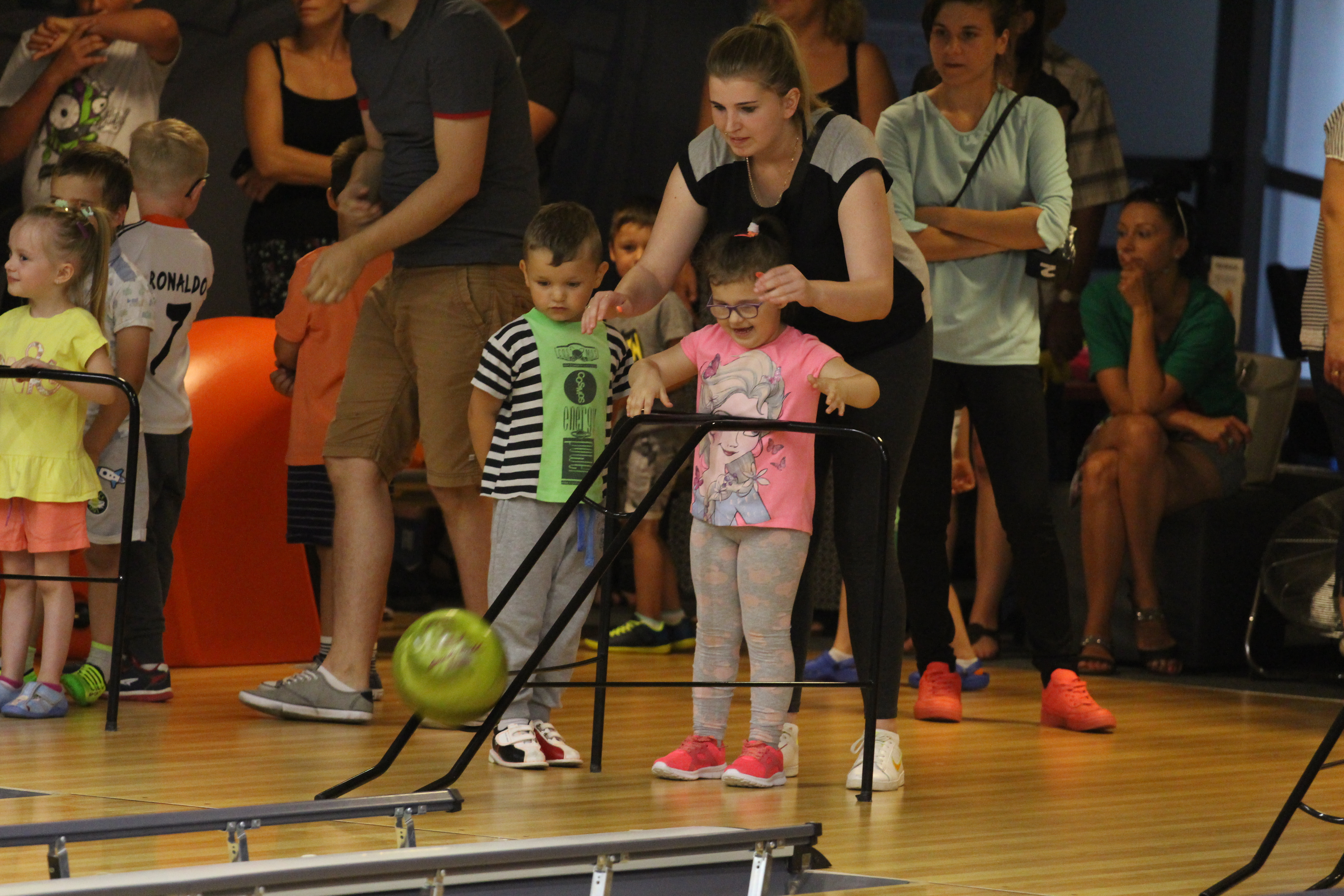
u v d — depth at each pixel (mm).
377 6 11461
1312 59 34281
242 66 19828
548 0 23703
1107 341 17438
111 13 19516
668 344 16734
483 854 6383
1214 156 32469
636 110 24094
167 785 9414
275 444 15875
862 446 9977
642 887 7320
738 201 9938
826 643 18922
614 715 12680
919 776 10445
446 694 7398
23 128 19031
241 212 20078
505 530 10570
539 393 10570
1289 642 18156
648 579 17141
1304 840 8672
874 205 9477
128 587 12961
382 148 12352
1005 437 12406
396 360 11930
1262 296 33875
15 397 11867
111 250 12680
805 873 7594
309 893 6418
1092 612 16953
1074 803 9602
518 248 11766
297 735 11398
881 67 15953
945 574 12805
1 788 9227
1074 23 33625
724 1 24250
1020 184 12602
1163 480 16891
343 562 12047
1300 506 18406
